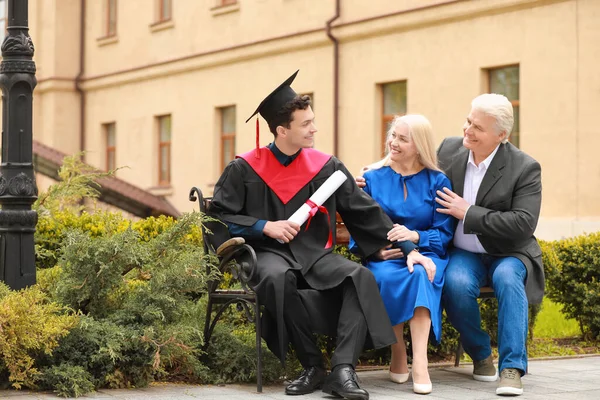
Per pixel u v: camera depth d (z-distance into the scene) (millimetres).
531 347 9562
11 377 6207
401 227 7004
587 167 19031
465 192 7223
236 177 7031
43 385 6359
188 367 6965
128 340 6621
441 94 22016
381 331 6445
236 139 27938
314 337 7266
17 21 6949
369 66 23797
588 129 19047
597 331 10352
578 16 19234
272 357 7105
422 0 22344
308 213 6898
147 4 31016
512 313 6664
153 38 30781
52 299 7023
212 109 28609
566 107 19422
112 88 32594
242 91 27562
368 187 7383
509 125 7059
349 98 24328
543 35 19859
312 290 6672
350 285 6570
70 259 6816
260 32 26891
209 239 7105
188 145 29531
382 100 23891
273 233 6773
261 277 6531
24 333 6160
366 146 23891
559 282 10383
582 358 8922
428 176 7258
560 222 19188
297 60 25781
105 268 6715
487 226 6891
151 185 30875
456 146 7422
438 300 6773
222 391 6570
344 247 8180
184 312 7238
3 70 6938
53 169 27453
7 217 6871
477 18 21172
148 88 31047
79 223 9141
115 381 6562
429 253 7066
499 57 20719
